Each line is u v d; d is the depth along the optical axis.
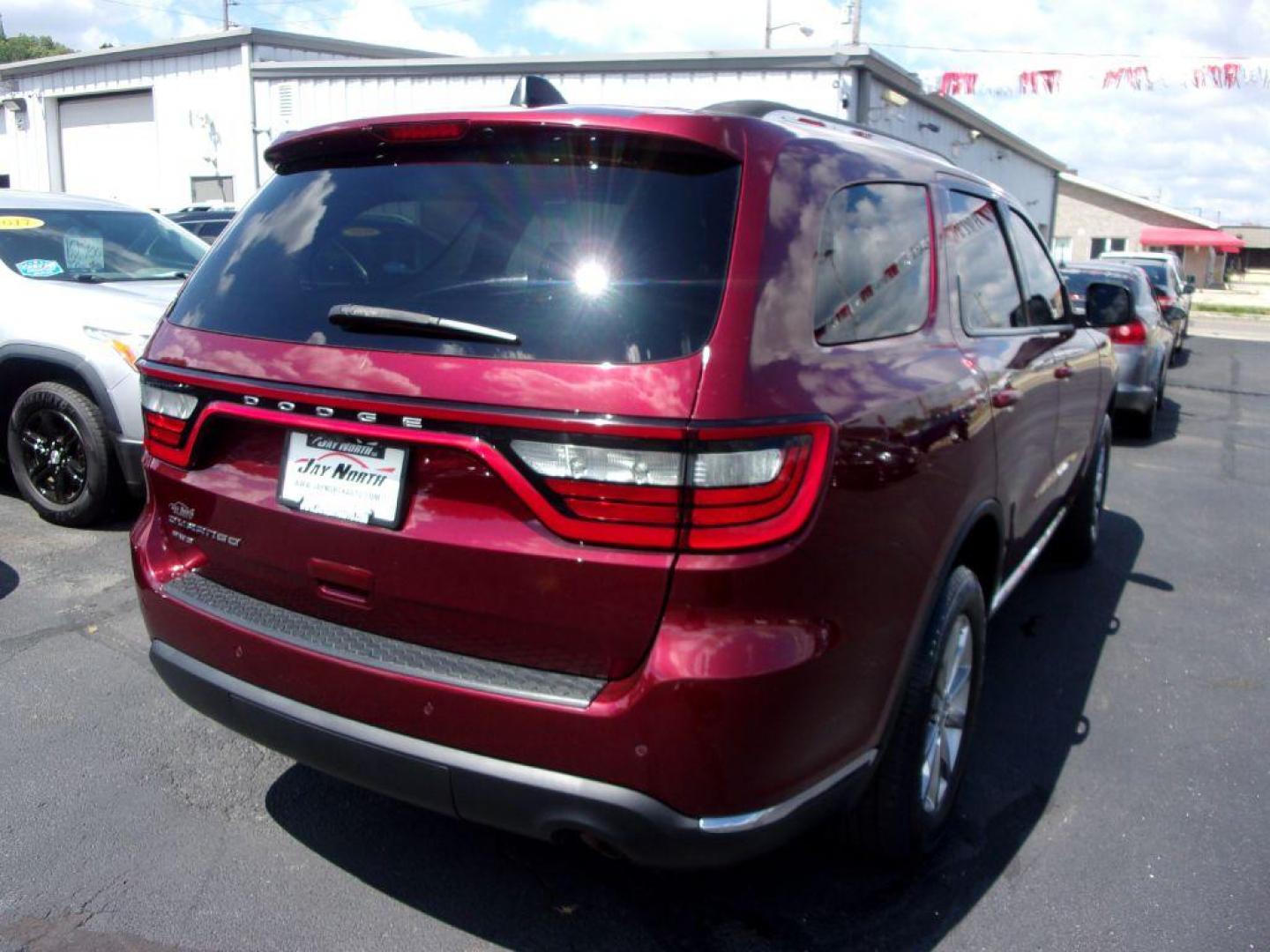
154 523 2.86
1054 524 4.64
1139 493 7.66
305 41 22.77
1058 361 4.02
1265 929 2.66
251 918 2.64
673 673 2.03
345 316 2.37
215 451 2.65
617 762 2.08
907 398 2.50
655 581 2.04
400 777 2.29
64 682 3.85
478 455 2.15
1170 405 12.62
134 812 3.08
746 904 2.74
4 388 5.70
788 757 2.15
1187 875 2.89
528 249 2.31
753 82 16.12
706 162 2.31
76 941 2.53
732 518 2.03
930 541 2.60
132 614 4.45
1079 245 56.84
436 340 2.26
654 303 2.14
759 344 2.12
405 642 2.35
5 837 2.94
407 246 2.47
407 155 2.61
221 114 22.70
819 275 2.37
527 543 2.13
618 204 2.30
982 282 3.45
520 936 2.61
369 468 2.32
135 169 25.08
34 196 6.50
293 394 2.38
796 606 2.12
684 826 2.09
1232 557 5.98
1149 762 3.54
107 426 5.29
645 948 2.58
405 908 2.70
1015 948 2.59
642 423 2.01
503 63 17.83
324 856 2.91
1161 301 14.75
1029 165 30.64
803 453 2.10
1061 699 4.02
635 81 16.75
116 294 5.56
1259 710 3.96
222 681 2.55
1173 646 4.58
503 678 2.19
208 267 2.85
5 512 5.80
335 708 2.36
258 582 2.61
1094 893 2.80
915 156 3.20
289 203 2.79
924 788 2.79
